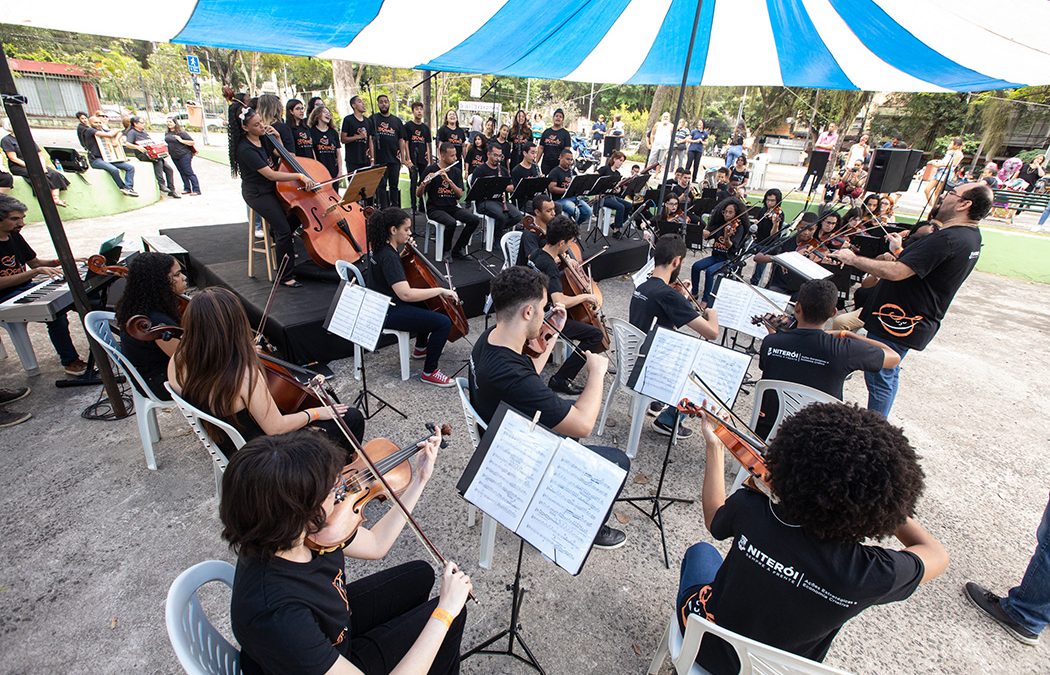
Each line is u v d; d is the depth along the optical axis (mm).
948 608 2369
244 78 28031
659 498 2668
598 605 2246
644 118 28594
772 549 1254
